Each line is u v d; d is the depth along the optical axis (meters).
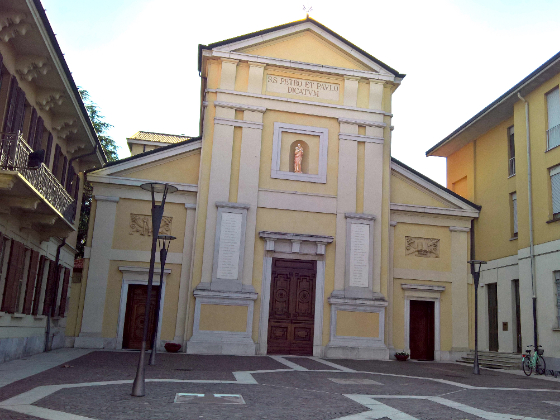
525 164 19.70
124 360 14.89
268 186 20.81
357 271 20.72
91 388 9.01
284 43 21.94
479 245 22.92
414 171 22.77
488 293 22.27
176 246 20.23
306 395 9.66
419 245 22.47
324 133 21.62
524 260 19.22
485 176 23.23
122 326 19.45
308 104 21.56
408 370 16.17
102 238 19.92
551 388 13.05
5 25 10.83
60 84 13.59
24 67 12.16
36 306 15.63
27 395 7.95
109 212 20.12
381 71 22.41
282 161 21.30
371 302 20.48
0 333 12.73
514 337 20.08
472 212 23.05
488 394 11.09
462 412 8.48
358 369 15.55
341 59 22.28
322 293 20.45
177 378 11.16
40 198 12.02
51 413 6.72
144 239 20.20
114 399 8.02
